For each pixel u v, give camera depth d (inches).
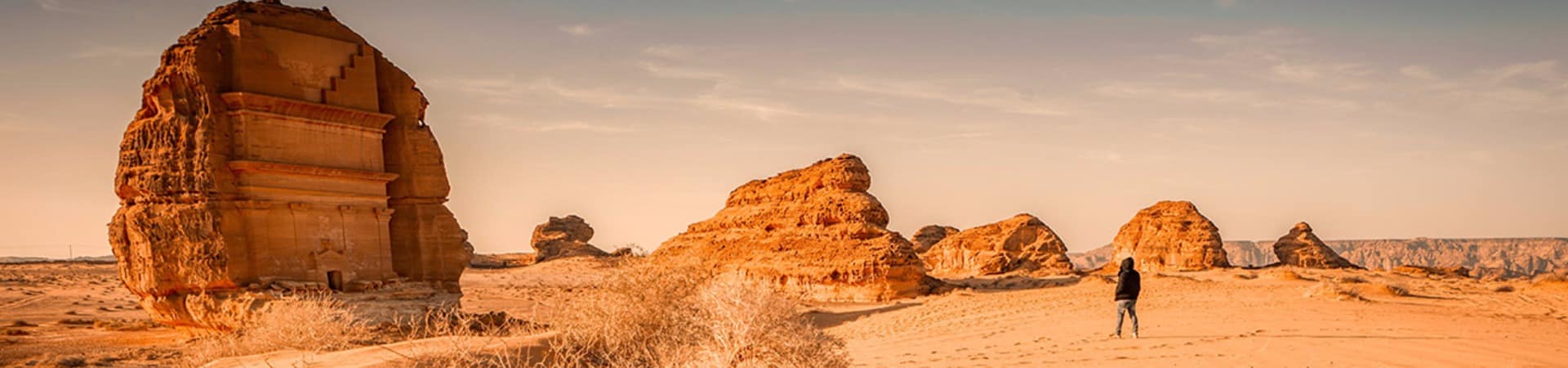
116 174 1024.9
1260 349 597.9
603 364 636.7
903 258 1831.9
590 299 695.1
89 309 1704.0
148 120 1011.3
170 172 989.2
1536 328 726.5
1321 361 538.6
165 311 1005.8
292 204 1024.2
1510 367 502.9
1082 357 626.5
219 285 969.5
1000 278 2458.2
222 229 968.9
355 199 1095.6
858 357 760.3
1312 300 1148.5
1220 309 997.2
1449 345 597.3
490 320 1029.8
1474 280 1980.8
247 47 1004.6
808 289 1889.8
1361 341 626.2
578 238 4313.5
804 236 2004.2
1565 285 1435.8
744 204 2335.1
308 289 1007.0
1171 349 625.9
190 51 979.9
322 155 1063.6
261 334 794.8
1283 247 2664.9
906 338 952.3
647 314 693.3
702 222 2448.3
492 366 541.6
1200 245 2576.3
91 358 831.1
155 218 986.1
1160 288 1635.1
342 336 832.3
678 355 569.0
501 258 4800.7
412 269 1164.5
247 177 992.9
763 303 513.7
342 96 1090.1
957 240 2950.3
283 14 1056.8
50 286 2488.9
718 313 519.2
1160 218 2723.9
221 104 994.1
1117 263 2800.2
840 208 1985.7
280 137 1023.6
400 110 1186.0
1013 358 650.8
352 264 1080.2
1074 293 1549.0
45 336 1068.5
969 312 1243.8
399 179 1179.9
